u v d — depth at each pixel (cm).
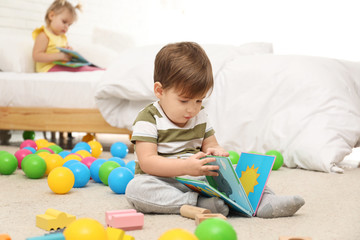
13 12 398
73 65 326
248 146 236
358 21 499
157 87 139
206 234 88
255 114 235
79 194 159
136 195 127
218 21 562
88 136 314
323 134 214
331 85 231
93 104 282
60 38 358
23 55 339
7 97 308
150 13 561
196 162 123
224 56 263
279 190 164
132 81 254
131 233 108
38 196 154
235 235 90
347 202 144
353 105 229
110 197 154
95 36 434
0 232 109
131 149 302
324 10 511
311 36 518
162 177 135
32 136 345
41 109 298
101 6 491
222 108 244
